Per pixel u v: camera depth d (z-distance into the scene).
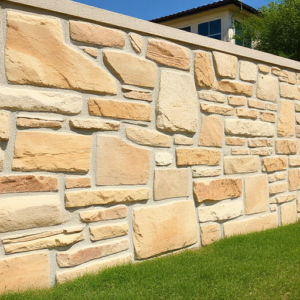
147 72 3.41
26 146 2.71
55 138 2.85
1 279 2.58
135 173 3.31
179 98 3.65
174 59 3.64
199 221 3.81
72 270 2.89
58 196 2.87
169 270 3.03
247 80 4.36
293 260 3.32
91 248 3.01
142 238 3.32
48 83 2.82
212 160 3.94
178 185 3.63
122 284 2.76
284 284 2.79
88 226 3.02
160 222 3.46
